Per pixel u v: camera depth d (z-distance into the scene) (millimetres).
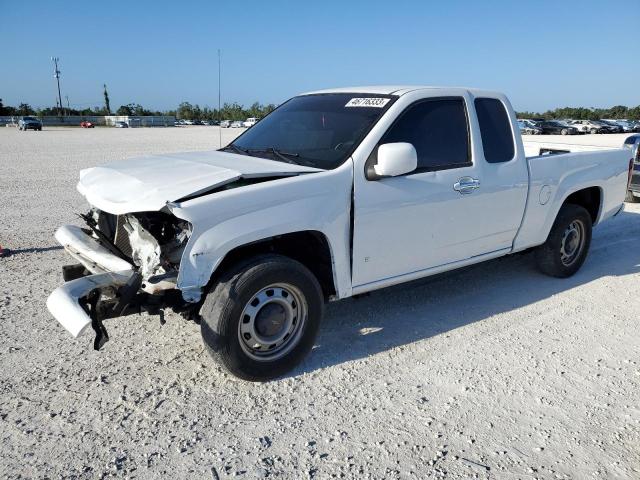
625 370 3941
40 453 2900
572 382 3758
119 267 3520
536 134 45438
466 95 4672
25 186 11961
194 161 4125
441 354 4109
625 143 9922
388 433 3162
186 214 3189
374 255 4059
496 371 3879
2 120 76375
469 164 4566
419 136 4273
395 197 4039
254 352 3613
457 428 3223
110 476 2754
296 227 3578
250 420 3254
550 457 2986
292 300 3707
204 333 3445
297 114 4758
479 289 5496
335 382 3697
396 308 4961
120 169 4062
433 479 2797
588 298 5332
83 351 4023
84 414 3254
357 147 3939
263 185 3496
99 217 4445
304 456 2951
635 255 6895
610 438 3162
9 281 5434
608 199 6160
